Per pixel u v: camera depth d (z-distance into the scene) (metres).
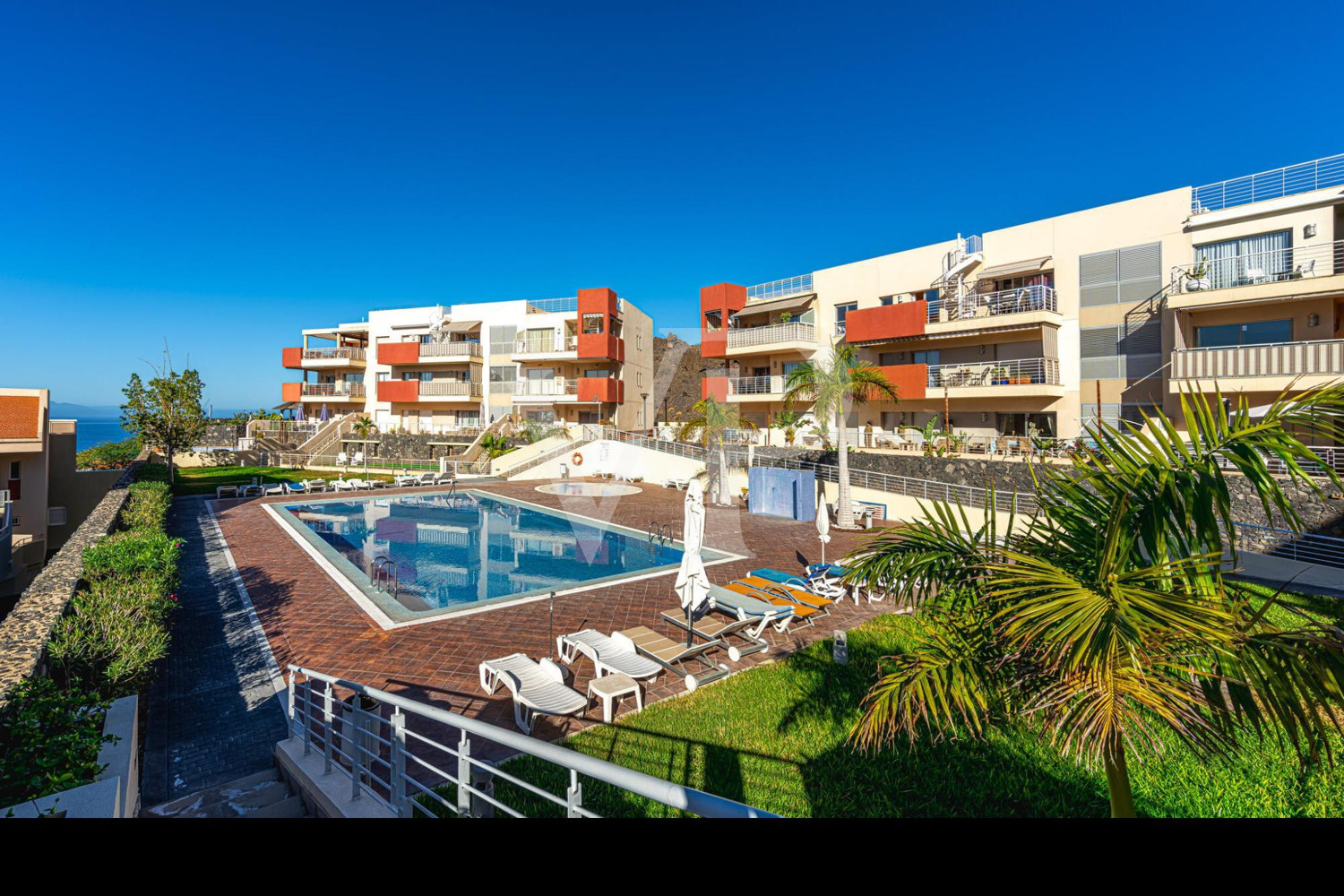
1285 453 2.87
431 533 18.03
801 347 24.62
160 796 5.29
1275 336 16.78
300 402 44.41
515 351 37.44
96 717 4.13
